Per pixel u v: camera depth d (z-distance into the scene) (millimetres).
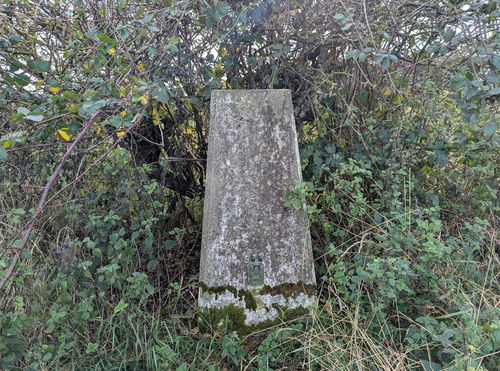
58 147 2180
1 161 2207
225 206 1967
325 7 2271
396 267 1729
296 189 1918
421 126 2395
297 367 1802
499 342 1424
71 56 2039
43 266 2055
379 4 2236
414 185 2283
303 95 2438
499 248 2270
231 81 2500
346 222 2328
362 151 2369
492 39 1888
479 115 1928
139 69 1937
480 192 2320
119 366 1765
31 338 1744
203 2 2025
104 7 2109
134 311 1901
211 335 1932
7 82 1946
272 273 1971
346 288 1998
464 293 1830
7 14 2162
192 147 2645
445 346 1545
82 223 2279
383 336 1846
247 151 1981
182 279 2332
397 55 2238
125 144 2307
